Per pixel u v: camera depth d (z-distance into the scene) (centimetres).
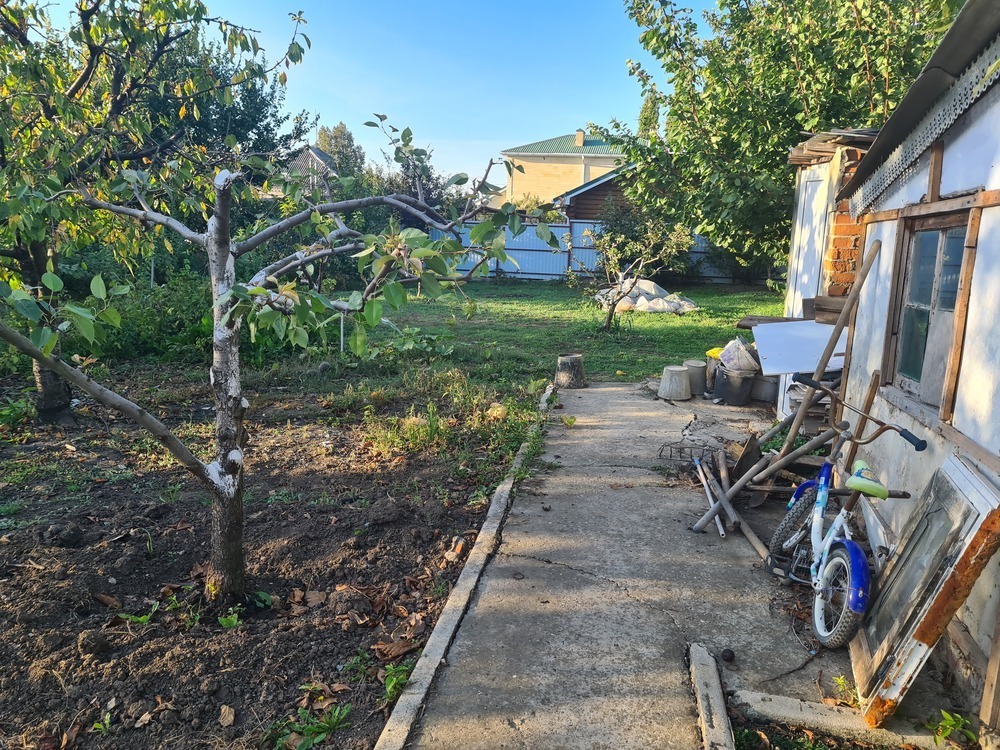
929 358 399
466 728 295
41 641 334
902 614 302
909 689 311
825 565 369
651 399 898
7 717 292
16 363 896
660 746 286
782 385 788
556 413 821
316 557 439
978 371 317
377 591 408
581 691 320
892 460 433
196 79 700
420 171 388
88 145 603
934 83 358
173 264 1585
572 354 984
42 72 589
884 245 477
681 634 367
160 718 295
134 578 402
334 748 287
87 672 317
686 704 312
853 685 322
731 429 756
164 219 382
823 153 675
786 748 291
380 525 486
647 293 1950
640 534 488
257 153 439
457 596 398
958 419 334
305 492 548
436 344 990
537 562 445
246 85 952
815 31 950
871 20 884
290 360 1064
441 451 652
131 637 345
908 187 443
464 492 562
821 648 357
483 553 451
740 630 371
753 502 534
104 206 403
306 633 360
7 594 369
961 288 336
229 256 356
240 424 367
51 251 647
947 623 277
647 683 326
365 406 827
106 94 702
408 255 267
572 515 520
